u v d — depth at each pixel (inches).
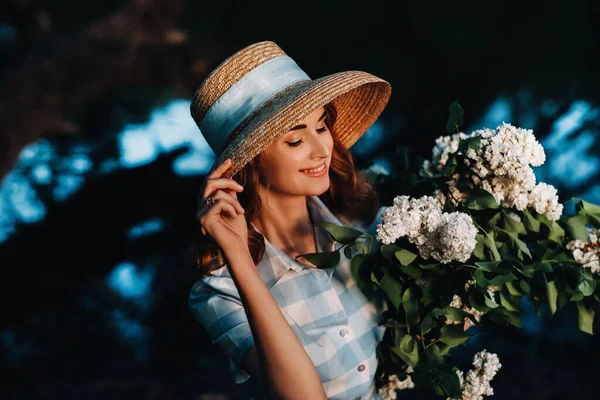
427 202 69.8
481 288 70.4
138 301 191.8
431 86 179.0
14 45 211.0
